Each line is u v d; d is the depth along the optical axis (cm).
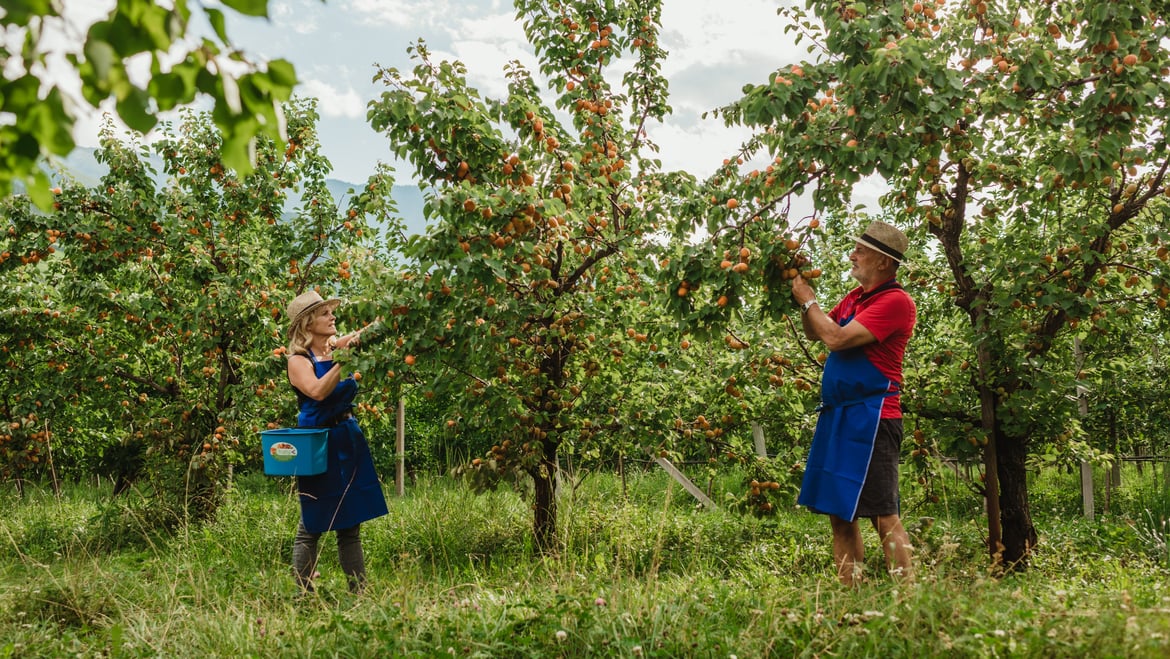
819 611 311
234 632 345
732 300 422
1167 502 892
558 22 642
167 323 862
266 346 811
